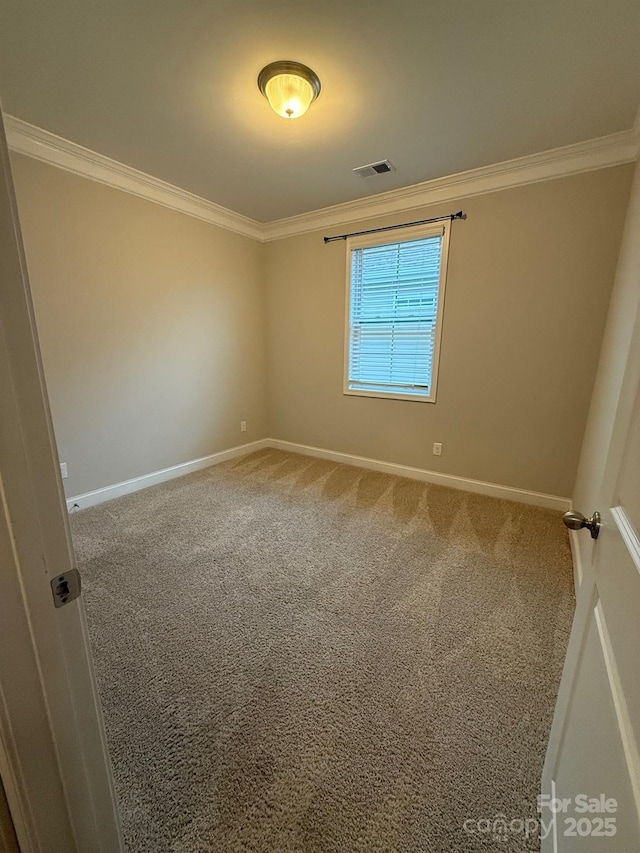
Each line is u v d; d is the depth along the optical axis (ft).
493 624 5.35
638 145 6.88
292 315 12.92
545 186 8.18
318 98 6.07
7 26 4.65
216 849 2.94
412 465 11.30
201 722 3.92
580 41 4.90
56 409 8.45
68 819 1.83
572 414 8.67
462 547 7.41
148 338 10.05
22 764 1.61
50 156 7.57
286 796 3.28
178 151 7.79
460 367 9.97
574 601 5.83
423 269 10.21
